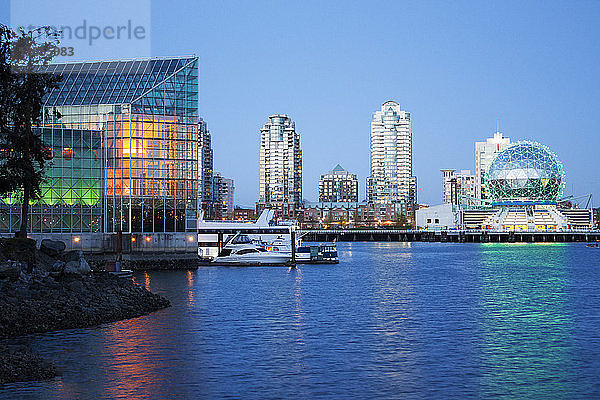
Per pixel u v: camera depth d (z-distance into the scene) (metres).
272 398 31.56
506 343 44.88
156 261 111.56
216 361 38.97
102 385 33.31
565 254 199.50
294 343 44.69
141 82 116.12
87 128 114.69
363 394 32.28
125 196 110.62
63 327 48.38
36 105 68.81
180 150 113.50
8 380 33.44
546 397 31.91
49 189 107.25
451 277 105.62
